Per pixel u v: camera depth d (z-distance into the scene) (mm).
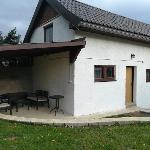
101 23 11898
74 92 11414
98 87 12312
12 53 10609
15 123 7957
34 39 15719
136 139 6801
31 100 12953
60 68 12391
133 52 14148
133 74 14516
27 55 13273
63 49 11141
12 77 14344
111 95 12938
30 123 7914
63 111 12148
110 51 12805
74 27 11086
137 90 14531
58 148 5875
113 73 13148
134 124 8453
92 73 12016
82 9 13961
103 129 7691
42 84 14016
